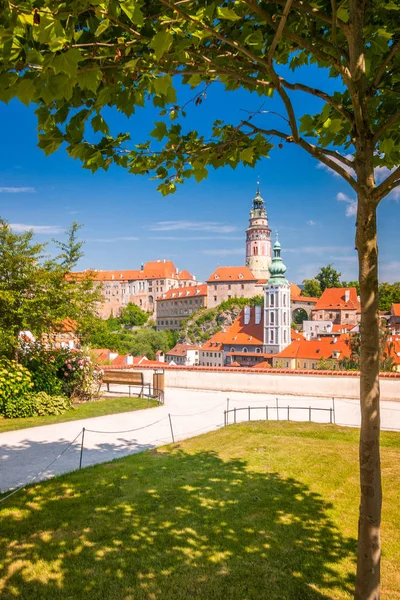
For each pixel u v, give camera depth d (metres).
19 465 9.21
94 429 12.50
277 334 122.19
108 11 3.29
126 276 198.25
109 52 3.75
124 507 7.10
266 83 4.34
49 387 15.98
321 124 5.48
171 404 16.78
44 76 3.18
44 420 13.45
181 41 3.96
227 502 7.33
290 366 90.94
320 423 13.35
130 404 16.50
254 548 5.92
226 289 170.38
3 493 7.67
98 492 7.69
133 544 5.99
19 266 16.42
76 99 4.02
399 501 7.48
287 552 5.82
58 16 2.96
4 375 13.91
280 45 5.36
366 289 4.07
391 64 5.32
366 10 4.76
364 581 4.07
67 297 17.02
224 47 4.94
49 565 5.50
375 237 4.11
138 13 3.11
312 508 7.17
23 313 15.78
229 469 8.93
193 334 161.88
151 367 22.50
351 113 4.37
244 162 6.03
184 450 10.33
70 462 9.45
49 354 17.00
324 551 5.86
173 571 5.39
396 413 14.87
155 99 4.64
